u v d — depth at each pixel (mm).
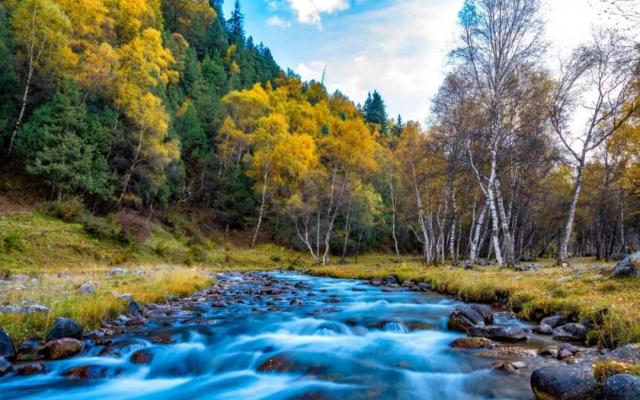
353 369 6645
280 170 46562
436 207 37500
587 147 22156
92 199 33094
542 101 21094
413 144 32531
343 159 40281
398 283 20125
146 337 8586
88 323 8984
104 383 6445
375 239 61062
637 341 6297
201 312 11688
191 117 52969
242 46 98188
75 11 36688
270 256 42219
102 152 35344
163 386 6453
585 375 4559
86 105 35594
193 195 49406
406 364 6785
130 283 15109
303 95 95375
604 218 42000
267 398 5797
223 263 35656
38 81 34000
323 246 52562
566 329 8023
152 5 61625
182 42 64562
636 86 17531
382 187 54000
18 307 8398
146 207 40781
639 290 8961
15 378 6297
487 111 21859
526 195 29562
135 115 36250
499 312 10797
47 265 21656
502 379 5777
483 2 21094
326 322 9938
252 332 9258
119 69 37312
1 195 28531
